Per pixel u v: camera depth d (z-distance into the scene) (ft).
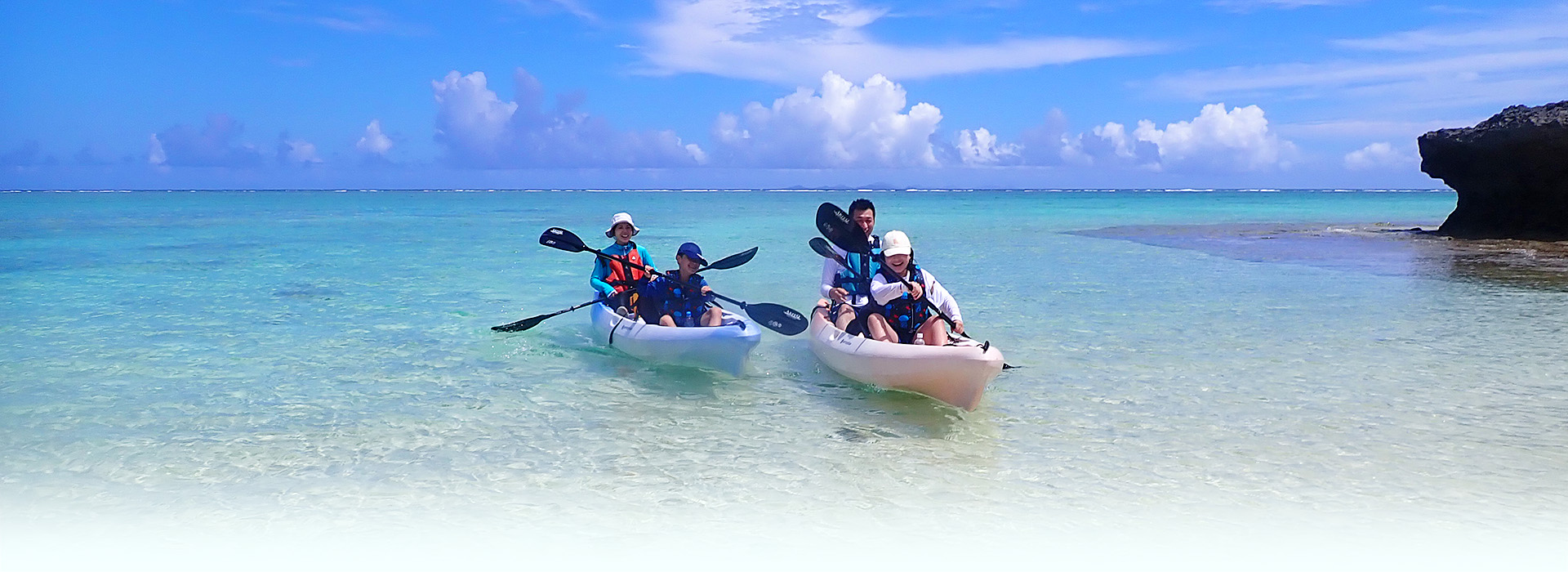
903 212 145.38
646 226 98.84
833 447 17.81
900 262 22.90
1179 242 68.69
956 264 51.55
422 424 19.33
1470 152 70.28
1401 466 16.53
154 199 229.45
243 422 19.36
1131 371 24.03
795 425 19.30
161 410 20.27
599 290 28.58
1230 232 81.87
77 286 41.01
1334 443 17.88
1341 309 34.04
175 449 17.60
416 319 32.48
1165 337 28.63
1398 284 41.39
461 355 26.23
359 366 24.73
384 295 38.63
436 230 86.53
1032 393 21.86
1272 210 153.58
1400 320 31.63
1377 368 24.18
